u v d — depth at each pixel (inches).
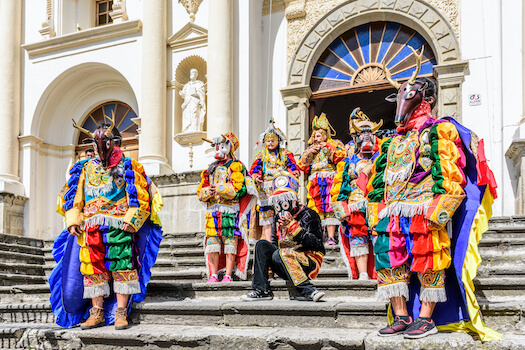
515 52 395.5
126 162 205.8
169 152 474.9
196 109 465.4
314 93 460.1
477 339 148.0
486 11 410.6
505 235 273.4
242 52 450.6
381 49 449.1
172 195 436.8
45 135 550.0
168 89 482.6
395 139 166.6
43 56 536.1
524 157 355.6
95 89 553.6
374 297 202.7
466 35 413.1
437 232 149.9
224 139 257.4
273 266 213.5
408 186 156.1
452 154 150.6
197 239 355.9
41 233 534.3
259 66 466.6
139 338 177.5
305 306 179.5
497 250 247.0
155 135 464.8
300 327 179.8
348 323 175.8
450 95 408.8
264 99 465.7
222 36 442.9
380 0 438.9
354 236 241.6
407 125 164.9
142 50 482.0
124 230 197.6
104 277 199.3
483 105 401.1
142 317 203.0
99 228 197.9
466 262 150.8
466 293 149.3
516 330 160.7
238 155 436.1
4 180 509.0
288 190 275.7
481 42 408.5
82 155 559.8
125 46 504.4
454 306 158.1
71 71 528.1
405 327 155.9
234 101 445.7
